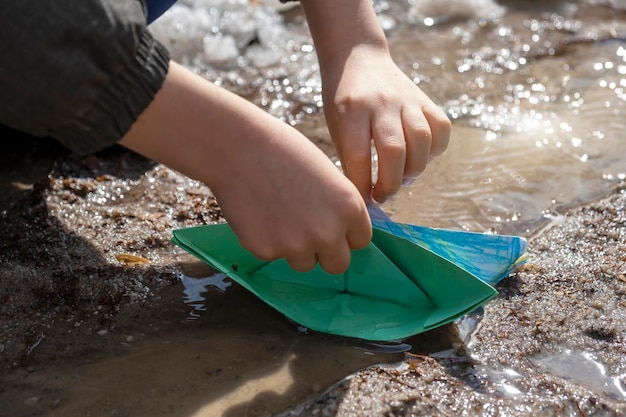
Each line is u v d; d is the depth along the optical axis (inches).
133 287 53.5
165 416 43.3
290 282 51.6
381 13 96.2
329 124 54.2
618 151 69.7
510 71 83.3
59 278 54.1
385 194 49.1
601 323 50.1
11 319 50.7
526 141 71.7
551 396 45.0
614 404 44.6
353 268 49.9
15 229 58.8
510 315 51.0
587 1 98.6
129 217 60.9
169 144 42.8
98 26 39.0
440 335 49.3
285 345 48.4
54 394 44.9
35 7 38.4
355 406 43.9
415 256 47.2
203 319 50.8
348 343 48.6
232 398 44.4
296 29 92.6
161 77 41.4
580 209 62.4
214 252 49.8
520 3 98.5
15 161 67.0
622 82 80.8
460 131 73.4
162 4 65.2
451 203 63.6
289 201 42.6
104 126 41.4
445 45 88.8
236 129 42.7
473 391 45.2
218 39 88.4
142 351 48.1
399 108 50.7
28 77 39.1
